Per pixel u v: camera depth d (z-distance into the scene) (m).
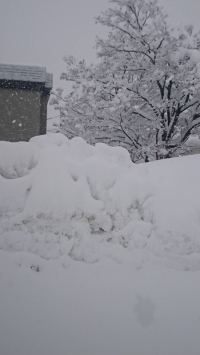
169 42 11.74
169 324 1.99
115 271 2.57
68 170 3.06
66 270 2.48
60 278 2.37
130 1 12.75
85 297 2.19
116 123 12.88
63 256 2.60
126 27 13.31
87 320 1.95
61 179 2.94
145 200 3.14
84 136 13.30
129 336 1.85
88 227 2.82
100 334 1.84
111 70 12.38
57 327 1.86
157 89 13.04
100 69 12.78
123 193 3.09
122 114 12.36
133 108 12.60
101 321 1.96
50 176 2.94
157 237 2.94
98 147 3.80
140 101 12.70
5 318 1.87
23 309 1.98
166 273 2.65
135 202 3.09
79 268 2.53
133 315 2.05
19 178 2.91
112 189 3.09
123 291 2.32
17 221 2.69
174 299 2.28
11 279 2.25
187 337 1.88
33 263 2.46
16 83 14.27
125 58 12.45
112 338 1.82
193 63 11.30
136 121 13.17
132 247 2.82
